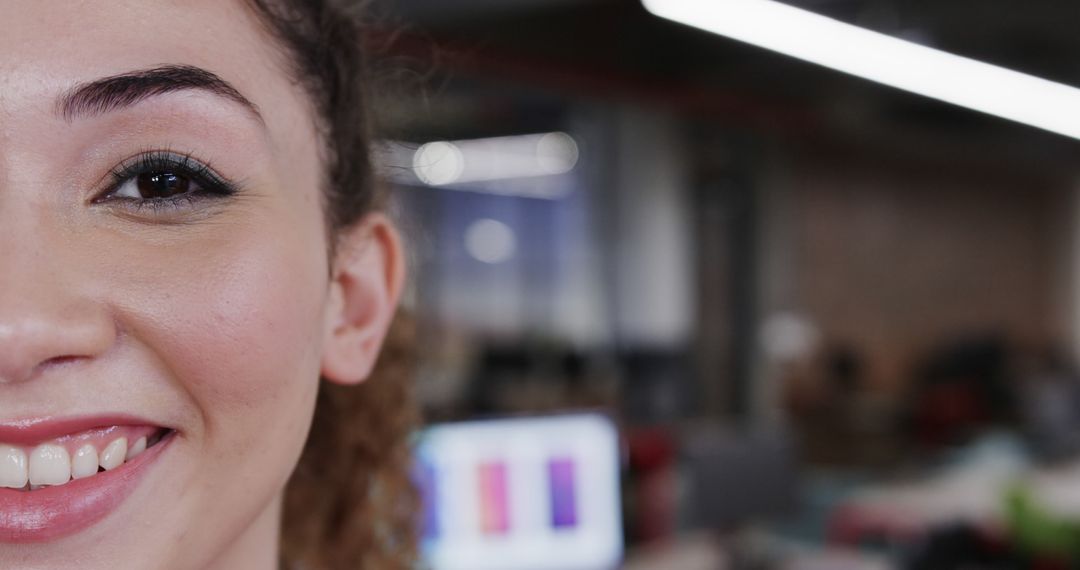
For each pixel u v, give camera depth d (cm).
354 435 94
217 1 53
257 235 53
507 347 765
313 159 61
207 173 52
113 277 48
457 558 181
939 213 949
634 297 719
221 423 51
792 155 810
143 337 48
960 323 967
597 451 195
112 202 50
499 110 718
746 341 677
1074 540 217
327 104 63
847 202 878
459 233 1087
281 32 57
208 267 51
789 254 791
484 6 387
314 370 60
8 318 44
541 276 1045
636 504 249
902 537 251
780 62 525
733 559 225
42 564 47
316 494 94
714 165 689
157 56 49
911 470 367
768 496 234
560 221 1027
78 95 47
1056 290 988
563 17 443
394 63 88
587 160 766
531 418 191
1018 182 988
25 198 46
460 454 183
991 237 985
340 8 65
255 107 54
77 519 47
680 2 172
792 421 782
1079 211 972
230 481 52
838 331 874
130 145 49
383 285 73
